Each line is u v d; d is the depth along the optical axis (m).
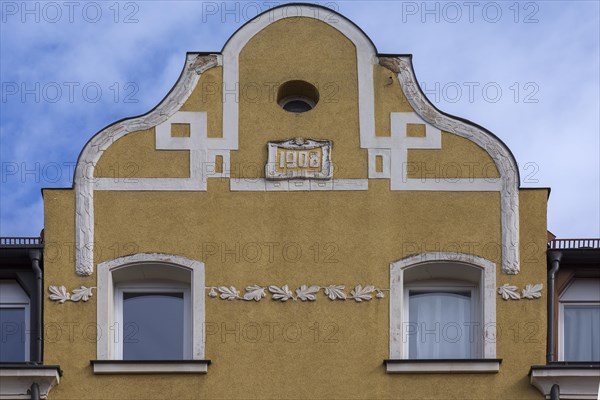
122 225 29.77
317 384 29.05
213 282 29.52
